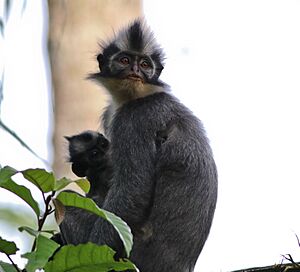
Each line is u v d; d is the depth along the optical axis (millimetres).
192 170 11094
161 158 11289
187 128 11508
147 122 11656
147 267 10867
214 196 11203
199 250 10961
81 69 17125
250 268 8812
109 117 12750
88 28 17312
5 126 7551
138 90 12117
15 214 15164
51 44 17422
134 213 11000
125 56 12391
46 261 5566
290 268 8656
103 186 12211
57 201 5887
